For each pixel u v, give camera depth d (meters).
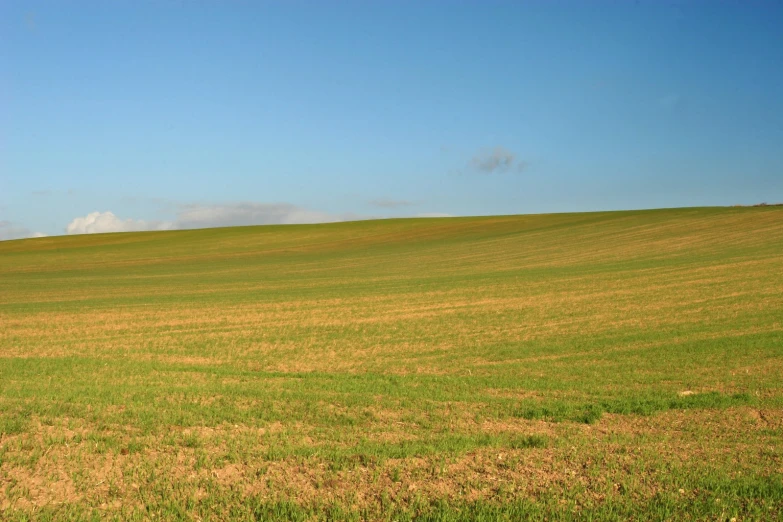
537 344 19.97
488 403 12.70
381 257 59.16
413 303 30.33
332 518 7.30
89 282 46.72
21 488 8.12
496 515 7.25
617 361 17.12
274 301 32.69
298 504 7.67
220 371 16.58
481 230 77.88
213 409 12.00
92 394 13.16
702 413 11.85
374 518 7.34
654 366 16.33
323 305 30.66
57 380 15.07
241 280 45.53
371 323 25.20
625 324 22.94
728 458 9.14
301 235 84.19
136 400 12.71
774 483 7.95
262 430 10.83
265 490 8.09
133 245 82.19
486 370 16.50
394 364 17.73
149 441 9.97
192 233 93.00
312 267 53.72
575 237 61.56
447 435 10.40
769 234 50.09
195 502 7.70
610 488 7.99
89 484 8.28
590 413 11.76
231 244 78.94
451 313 27.05
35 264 65.06
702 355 17.44
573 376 15.48
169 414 11.52
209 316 27.94
